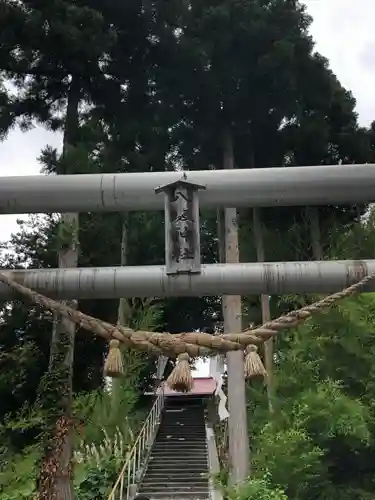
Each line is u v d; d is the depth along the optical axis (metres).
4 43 11.16
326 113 14.63
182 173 4.57
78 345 15.37
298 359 11.01
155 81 13.66
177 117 14.01
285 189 4.53
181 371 3.35
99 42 11.38
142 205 4.62
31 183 4.55
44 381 9.27
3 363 13.52
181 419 18.34
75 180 4.56
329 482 9.86
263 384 12.60
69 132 11.83
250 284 4.36
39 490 8.04
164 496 10.73
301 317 3.61
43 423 8.92
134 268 4.43
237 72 13.43
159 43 13.16
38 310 13.89
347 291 3.77
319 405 9.72
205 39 13.28
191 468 12.80
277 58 13.01
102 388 13.78
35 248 16.56
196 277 4.34
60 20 10.98
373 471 10.18
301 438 9.44
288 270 4.39
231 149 14.30
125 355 13.20
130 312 13.97
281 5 13.38
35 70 12.23
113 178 4.56
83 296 4.41
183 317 18.17
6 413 12.58
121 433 12.26
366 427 9.52
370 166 4.59
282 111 14.07
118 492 9.90
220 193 4.55
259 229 14.52
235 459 10.94
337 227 14.73
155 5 12.84
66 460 8.37
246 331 3.64
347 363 10.49
